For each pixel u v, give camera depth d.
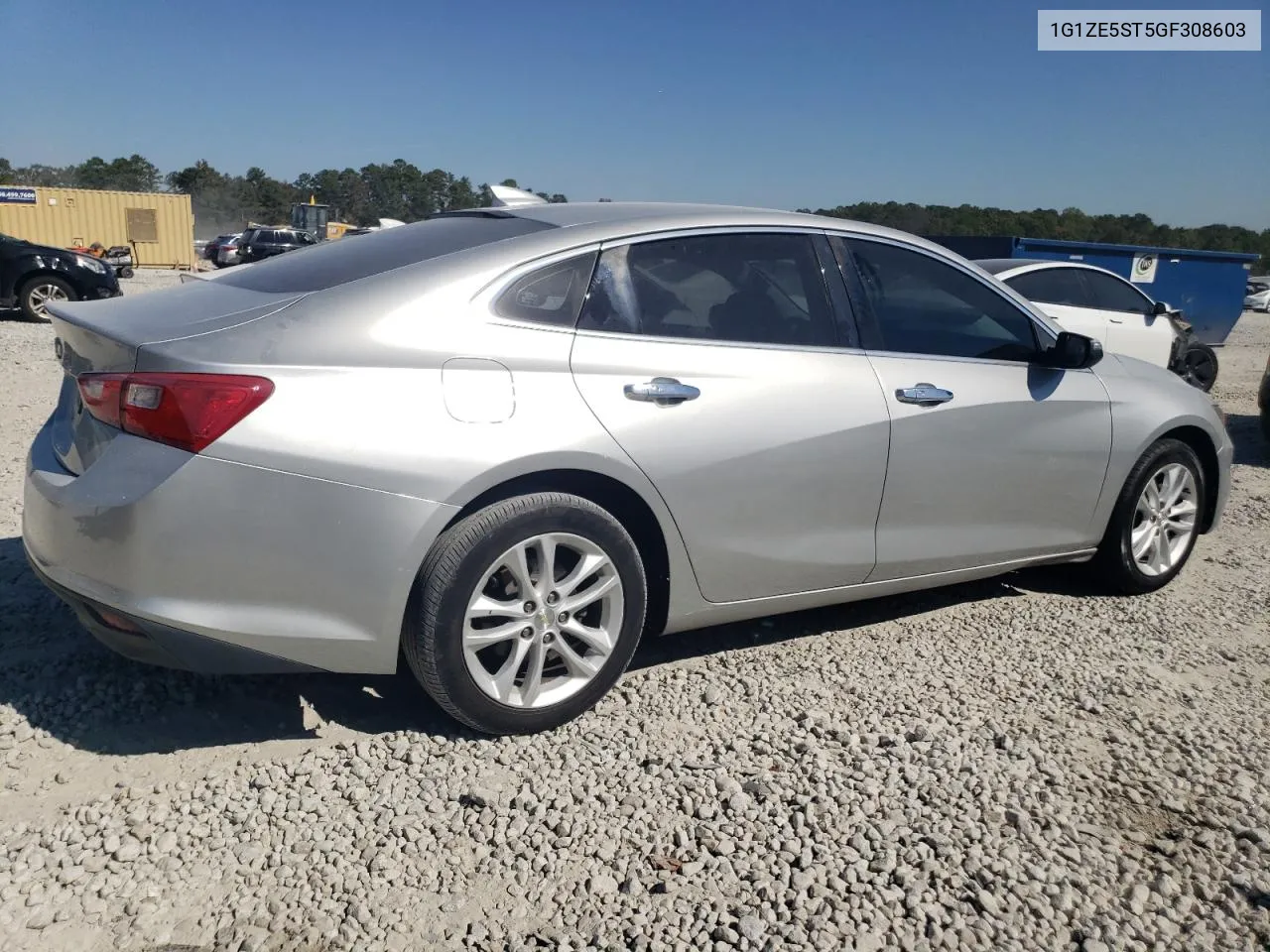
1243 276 15.25
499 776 3.04
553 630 3.23
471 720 3.16
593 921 2.45
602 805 2.91
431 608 3.00
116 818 2.76
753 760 3.18
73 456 3.07
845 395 3.71
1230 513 6.62
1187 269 14.46
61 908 2.42
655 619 3.61
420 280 3.13
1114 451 4.52
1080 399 4.38
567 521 3.17
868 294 3.95
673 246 3.56
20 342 11.83
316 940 2.37
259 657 2.90
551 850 2.71
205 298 3.26
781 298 3.72
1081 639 4.27
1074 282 9.41
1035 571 5.21
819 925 2.45
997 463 4.14
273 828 2.75
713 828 2.81
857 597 4.01
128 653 2.96
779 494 3.59
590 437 3.17
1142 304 9.97
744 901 2.54
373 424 2.89
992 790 3.03
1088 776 3.14
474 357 3.08
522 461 3.05
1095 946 2.41
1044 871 2.67
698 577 3.53
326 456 2.84
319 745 3.18
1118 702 3.67
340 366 2.91
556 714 3.28
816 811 2.90
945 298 4.18
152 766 3.03
